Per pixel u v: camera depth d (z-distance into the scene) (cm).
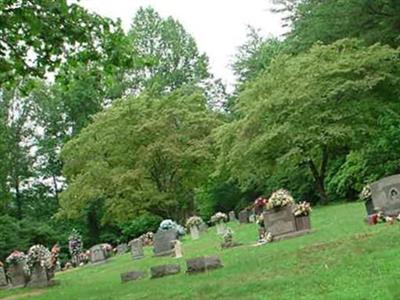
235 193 5300
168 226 3328
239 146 3578
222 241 2388
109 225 5656
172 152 4397
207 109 4950
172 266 1708
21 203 6016
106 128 4628
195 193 5347
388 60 3322
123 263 2891
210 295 1173
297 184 4194
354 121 3306
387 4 3225
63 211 4684
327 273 1151
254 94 3650
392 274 1020
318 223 2214
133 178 4428
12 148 5831
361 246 1368
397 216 1752
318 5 3562
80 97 6116
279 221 1984
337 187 3603
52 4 1423
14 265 2622
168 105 4650
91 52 1534
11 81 1625
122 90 6281
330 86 3275
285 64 3612
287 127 3325
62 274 3027
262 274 1304
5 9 1416
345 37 3525
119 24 1538
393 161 2984
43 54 1538
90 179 4512
